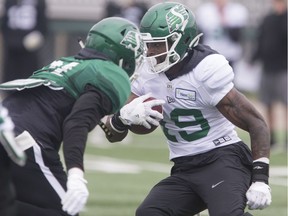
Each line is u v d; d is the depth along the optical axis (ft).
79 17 165.89
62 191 41.09
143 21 47.24
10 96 42.50
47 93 41.65
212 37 120.06
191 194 47.67
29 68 119.65
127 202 74.08
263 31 111.75
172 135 48.80
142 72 48.16
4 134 37.60
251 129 46.55
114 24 42.78
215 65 46.75
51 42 164.86
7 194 39.40
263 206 45.19
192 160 48.24
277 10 110.73
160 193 47.83
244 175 47.11
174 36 46.52
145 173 91.76
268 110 112.98
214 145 48.08
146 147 112.98
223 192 45.91
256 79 163.12
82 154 39.37
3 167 39.60
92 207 71.26
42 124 41.14
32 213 40.52
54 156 41.29
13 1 117.91
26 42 118.01
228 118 47.11
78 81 41.42
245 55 163.84
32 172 40.63
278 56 111.34
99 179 86.99
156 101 46.55
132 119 46.39
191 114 47.88
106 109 40.81
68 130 39.65
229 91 46.75
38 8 118.42
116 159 101.76
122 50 42.50
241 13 120.78
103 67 41.42
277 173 93.20
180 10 47.29
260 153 46.09
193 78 47.16
